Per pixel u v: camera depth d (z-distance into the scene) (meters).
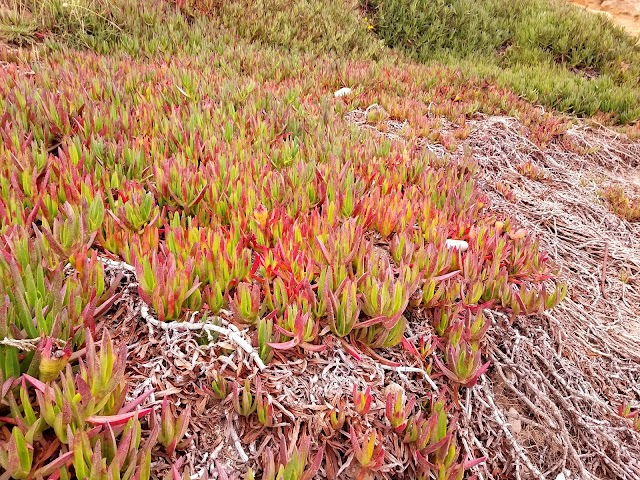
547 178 1.53
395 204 0.90
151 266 0.61
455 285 0.73
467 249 0.86
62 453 0.41
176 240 0.66
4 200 0.67
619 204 1.44
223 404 0.54
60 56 1.50
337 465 0.53
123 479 0.40
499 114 1.88
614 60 2.74
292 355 0.61
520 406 0.71
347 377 0.61
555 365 0.80
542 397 0.70
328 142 1.14
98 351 0.53
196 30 1.98
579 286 1.06
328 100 1.56
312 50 2.29
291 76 1.86
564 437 0.68
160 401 0.51
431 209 0.92
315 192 0.92
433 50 2.84
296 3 2.52
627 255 1.21
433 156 1.27
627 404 0.74
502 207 1.30
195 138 1.01
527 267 0.86
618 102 2.13
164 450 0.48
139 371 0.54
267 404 0.51
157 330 0.58
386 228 0.86
